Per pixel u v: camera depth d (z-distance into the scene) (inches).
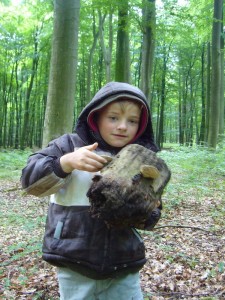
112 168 61.1
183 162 508.4
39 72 1263.5
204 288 157.6
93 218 68.7
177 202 306.3
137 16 507.2
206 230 237.5
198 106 1462.8
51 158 68.2
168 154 588.7
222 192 354.6
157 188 62.2
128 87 71.4
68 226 69.1
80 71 1250.0
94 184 60.2
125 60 564.4
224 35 733.3
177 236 226.4
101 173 61.1
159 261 185.6
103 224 68.9
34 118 1341.0
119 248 69.9
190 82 1386.6
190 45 1206.3
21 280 160.2
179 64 1334.9
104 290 72.0
